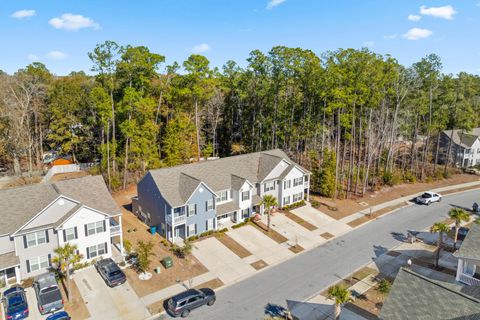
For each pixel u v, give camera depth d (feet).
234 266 106.93
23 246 93.35
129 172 186.91
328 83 160.25
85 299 87.71
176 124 182.91
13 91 186.70
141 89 175.63
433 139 244.83
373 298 90.38
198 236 123.54
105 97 160.25
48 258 98.02
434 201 167.53
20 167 206.80
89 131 200.75
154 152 185.78
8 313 78.23
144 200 134.31
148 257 108.47
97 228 103.81
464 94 227.20
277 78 180.55
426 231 133.90
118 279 92.94
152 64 168.96
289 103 194.49
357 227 137.90
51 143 217.36
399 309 57.41
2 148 189.67
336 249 119.44
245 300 90.02
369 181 192.85
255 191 146.41
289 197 153.48
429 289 58.49
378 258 112.88
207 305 87.56
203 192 123.13
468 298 54.39
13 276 95.09
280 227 134.72
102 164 176.86
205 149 212.64
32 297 87.04
